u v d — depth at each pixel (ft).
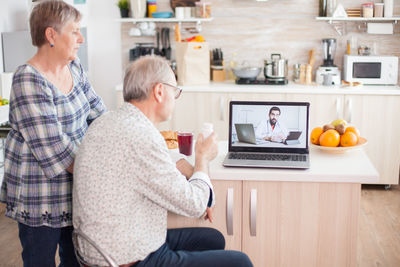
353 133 7.88
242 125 7.55
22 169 6.46
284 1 15.31
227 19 15.57
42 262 6.71
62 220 6.60
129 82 5.77
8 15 14.15
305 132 7.44
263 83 14.65
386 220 11.93
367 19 14.57
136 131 5.49
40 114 6.19
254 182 6.94
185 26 15.65
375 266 9.67
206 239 6.64
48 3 6.31
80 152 5.62
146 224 5.67
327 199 6.91
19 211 6.57
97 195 5.41
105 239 5.47
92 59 16.11
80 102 6.94
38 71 6.35
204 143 6.39
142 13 15.05
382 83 14.47
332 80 14.62
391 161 14.06
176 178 5.60
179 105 14.42
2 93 12.82
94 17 15.81
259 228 7.10
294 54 15.64
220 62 15.31
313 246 7.08
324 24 15.34
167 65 5.93
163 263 5.74
